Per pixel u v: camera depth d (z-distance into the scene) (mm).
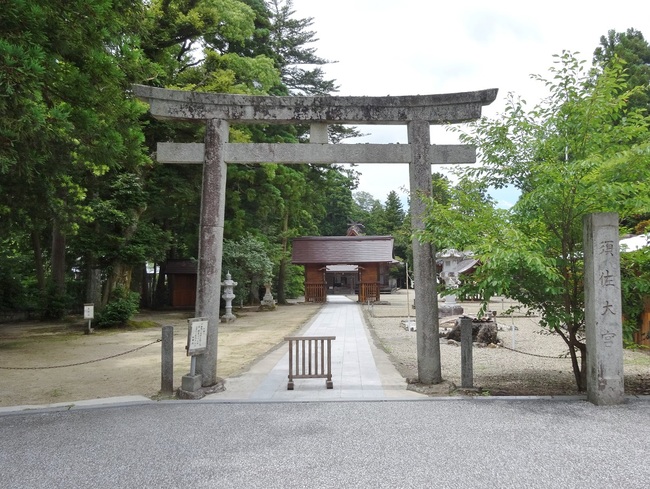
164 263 33969
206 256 7887
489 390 7789
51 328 19938
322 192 37375
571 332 7633
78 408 6934
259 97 8094
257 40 28141
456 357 11703
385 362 10766
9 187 12414
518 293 7723
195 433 5672
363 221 70250
